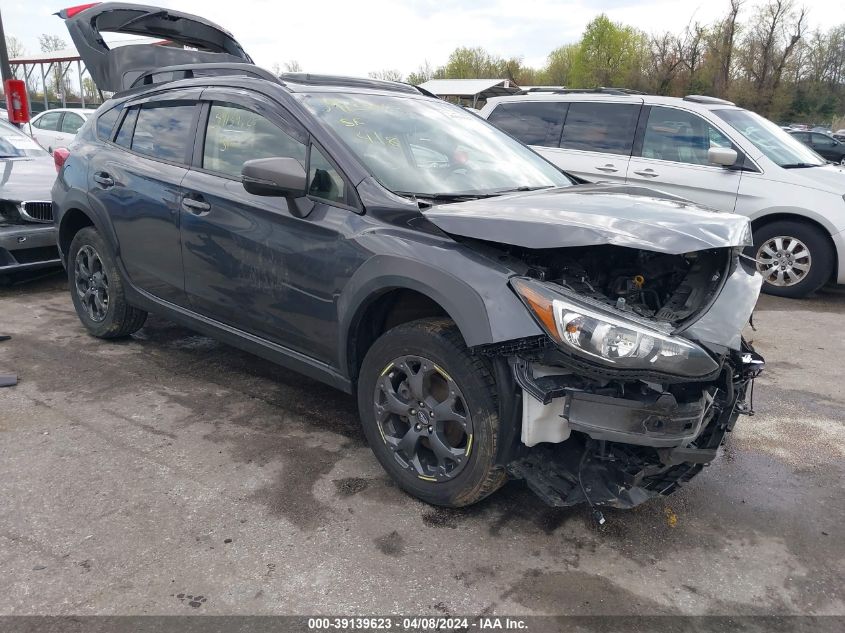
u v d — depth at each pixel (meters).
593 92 7.98
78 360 4.49
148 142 4.23
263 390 4.12
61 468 3.13
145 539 2.63
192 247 3.77
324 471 3.20
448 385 2.73
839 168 7.34
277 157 3.32
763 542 2.81
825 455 3.61
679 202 3.01
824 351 5.34
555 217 2.57
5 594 2.31
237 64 3.91
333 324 3.12
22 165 6.34
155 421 3.65
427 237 2.76
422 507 2.93
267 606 2.31
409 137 3.54
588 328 2.33
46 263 5.88
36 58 18.86
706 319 2.56
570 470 2.65
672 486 2.74
